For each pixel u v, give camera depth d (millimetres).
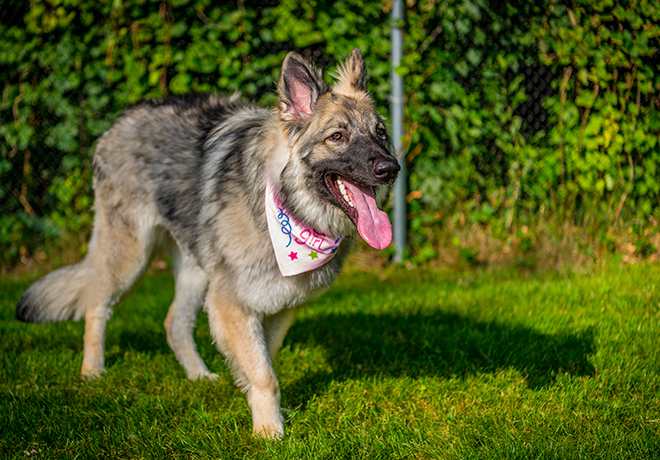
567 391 2869
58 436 2590
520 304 4168
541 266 5250
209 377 3293
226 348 2732
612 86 5348
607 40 5293
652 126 5375
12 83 5562
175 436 2574
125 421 2699
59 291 3553
